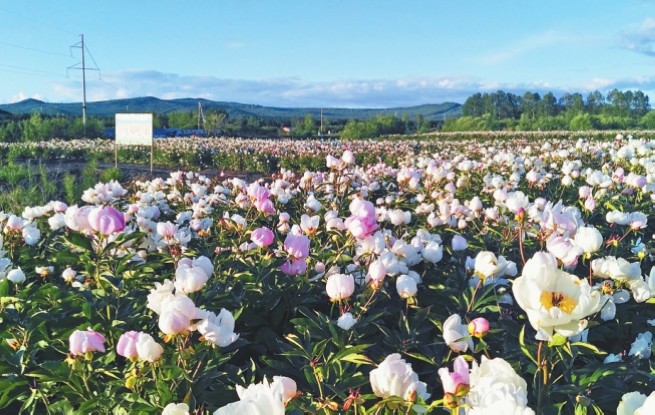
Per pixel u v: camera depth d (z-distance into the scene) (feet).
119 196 18.10
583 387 7.47
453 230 16.56
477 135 178.70
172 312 6.78
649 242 15.39
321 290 11.40
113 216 9.09
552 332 6.06
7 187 46.93
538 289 5.95
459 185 26.68
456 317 8.12
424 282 12.69
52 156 90.33
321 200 21.35
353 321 8.76
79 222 9.29
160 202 20.67
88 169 59.11
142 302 9.64
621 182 23.24
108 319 8.88
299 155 70.54
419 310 9.89
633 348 9.48
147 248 12.43
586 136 135.64
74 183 50.21
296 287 10.82
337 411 6.84
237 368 8.50
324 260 12.34
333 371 7.87
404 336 9.53
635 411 4.54
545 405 7.04
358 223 10.93
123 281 9.87
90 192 17.31
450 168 33.12
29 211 16.56
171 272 12.07
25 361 8.41
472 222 18.40
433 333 10.89
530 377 9.12
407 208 21.98
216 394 7.52
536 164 31.48
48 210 16.66
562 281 6.15
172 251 11.68
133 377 6.86
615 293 9.61
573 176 25.22
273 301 10.28
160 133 190.90
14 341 8.68
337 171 23.07
